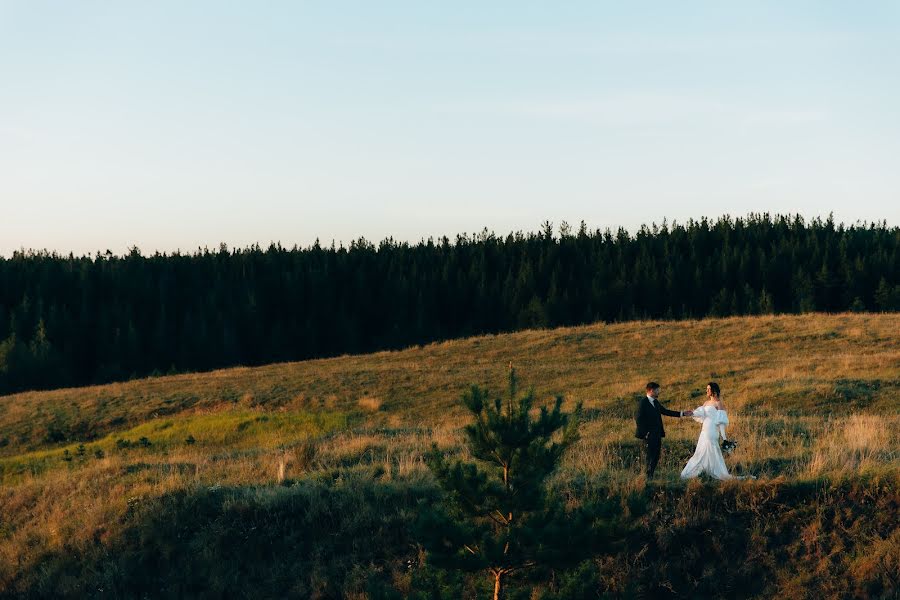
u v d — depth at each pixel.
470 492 9.45
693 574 11.90
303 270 107.69
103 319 87.62
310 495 14.70
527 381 33.91
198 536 14.07
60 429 33.81
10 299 97.44
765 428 18.61
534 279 98.56
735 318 46.19
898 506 12.21
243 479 17.05
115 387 41.91
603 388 30.64
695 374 31.38
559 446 9.73
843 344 36.56
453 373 37.53
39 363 77.19
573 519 9.38
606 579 11.83
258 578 13.21
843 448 15.05
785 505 12.56
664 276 96.25
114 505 15.61
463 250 117.94
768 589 11.41
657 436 14.12
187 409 35.28
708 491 13.07
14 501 17.86
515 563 9.31
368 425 28.80
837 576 11.31
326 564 13.16
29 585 13.84
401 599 9.84
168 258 114.56
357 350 92.56
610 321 93.19
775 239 111.81
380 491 14.61
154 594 13.22
